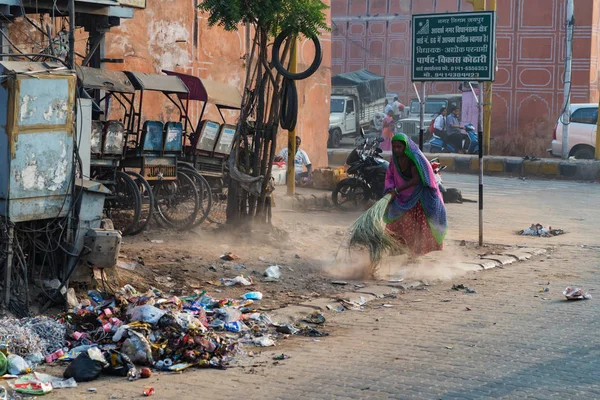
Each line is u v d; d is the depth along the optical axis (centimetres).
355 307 931
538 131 3719
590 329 826
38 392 627
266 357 737
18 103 766
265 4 1183
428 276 1095
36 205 801
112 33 1611
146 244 1154
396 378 669
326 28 1209
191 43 1781
